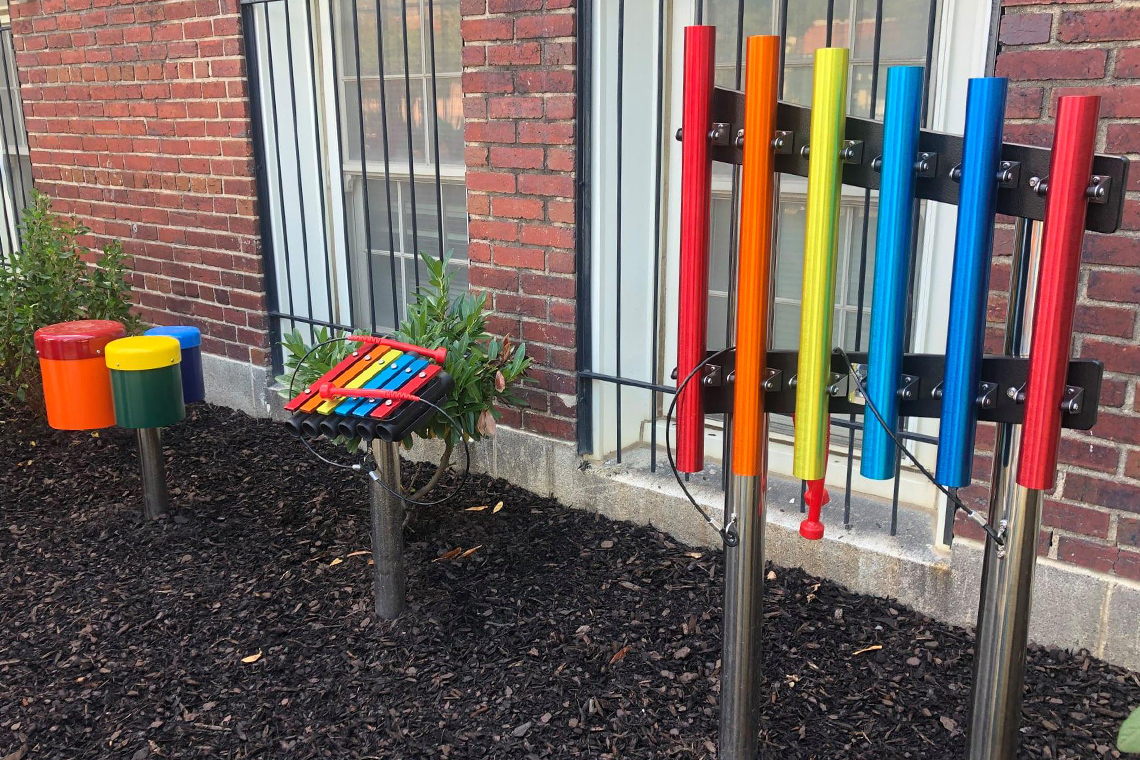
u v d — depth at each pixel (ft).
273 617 9.59
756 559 6.29
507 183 11.37
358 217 15.42
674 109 11.53
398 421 7.80
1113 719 7.61
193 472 13.52
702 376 6.07
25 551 11.31
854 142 5.28
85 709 8.26
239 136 14.51
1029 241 5.26
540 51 10.61
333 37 13.71
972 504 8.68
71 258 15.34
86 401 11.18
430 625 9.27
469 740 7.64
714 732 7.63
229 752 7.64
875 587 9.55
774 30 10.74
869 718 7.73
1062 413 5.15
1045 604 8.51
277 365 15.71
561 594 9.77
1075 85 7.32
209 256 15.80
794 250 11.28
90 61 16.60
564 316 11.30
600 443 11.95
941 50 9.49
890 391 5.43
